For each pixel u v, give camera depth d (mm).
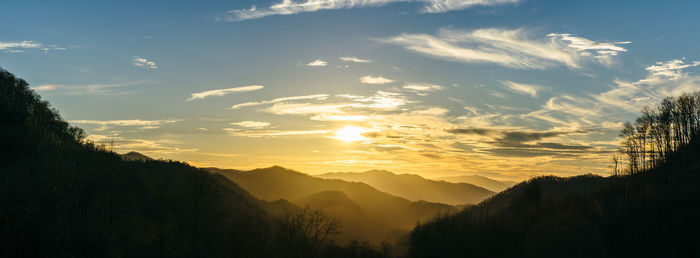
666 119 145250
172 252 56344
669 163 140125
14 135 73312
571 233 119875
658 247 98500
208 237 61312
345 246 121312
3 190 57000
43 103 109375
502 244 132125
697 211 100438
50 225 52438
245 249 62406
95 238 54438
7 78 101375
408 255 154875
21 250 49250
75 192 56719
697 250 90875
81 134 110688
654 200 115875
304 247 74812
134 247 58125
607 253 108938
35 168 63500
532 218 138500
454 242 137000
